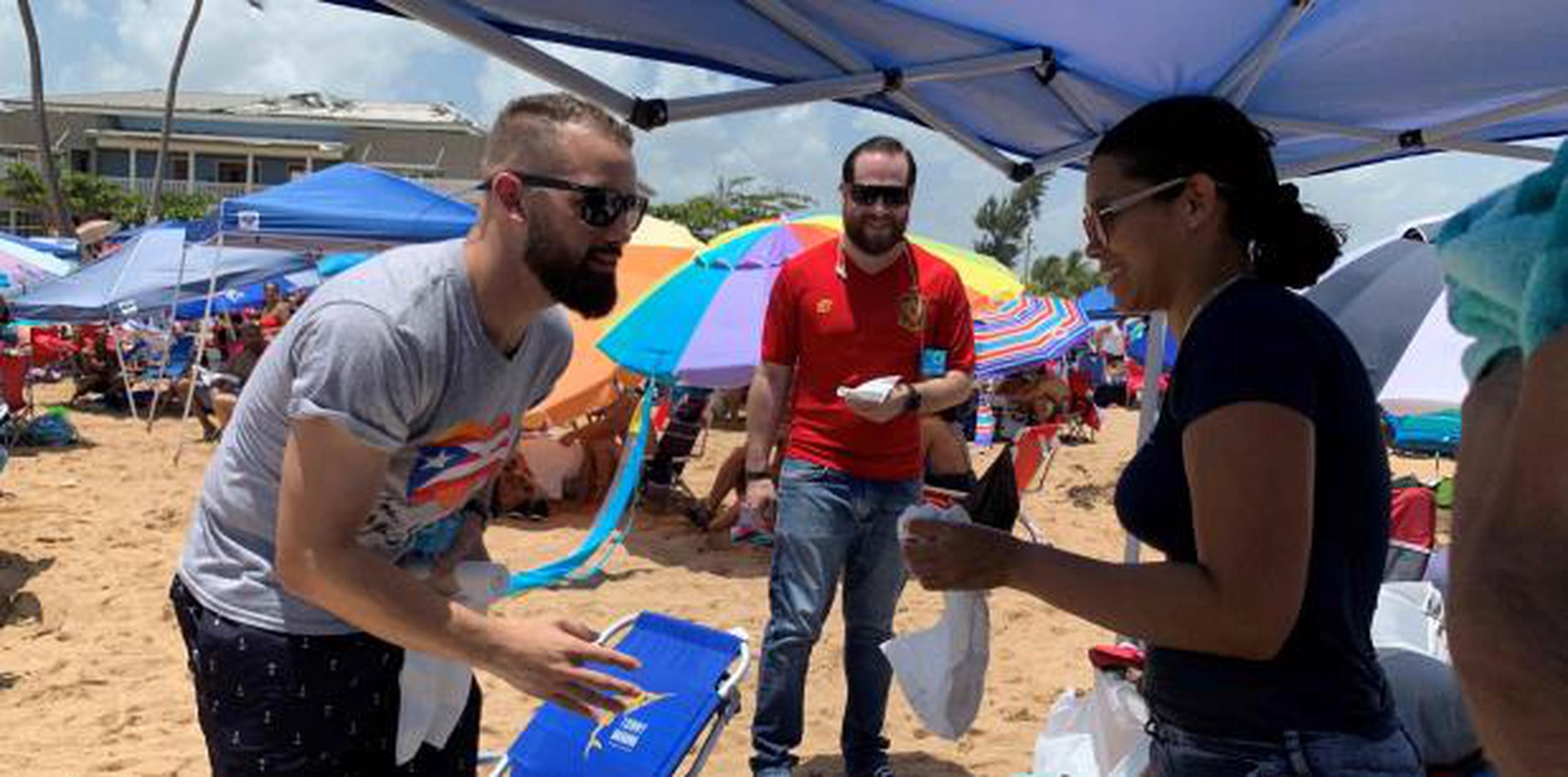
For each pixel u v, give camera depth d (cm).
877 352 386
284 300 1911
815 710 527
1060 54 363
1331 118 430
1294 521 167
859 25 328
